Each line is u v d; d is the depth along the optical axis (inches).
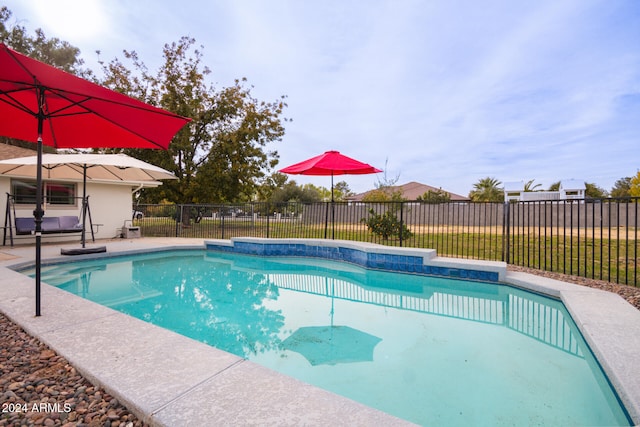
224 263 281.6
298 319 146.3
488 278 202.2
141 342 90.7
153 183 425.1
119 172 312.5
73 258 255.6
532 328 133.5
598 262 255.4
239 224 466.6
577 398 81.8
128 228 402.9
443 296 184.7
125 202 425.4
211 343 118.5
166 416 57.6
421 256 227.1
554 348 113.4
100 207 399.5
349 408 60.4
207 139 685.9
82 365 76.8
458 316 149.9
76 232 327.3
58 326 102.2
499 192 1482.5
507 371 96.4
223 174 647.1
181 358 81.0
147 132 142.9
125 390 66.0
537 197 979.9
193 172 662.5
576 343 117.9
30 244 327.9
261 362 103.0
